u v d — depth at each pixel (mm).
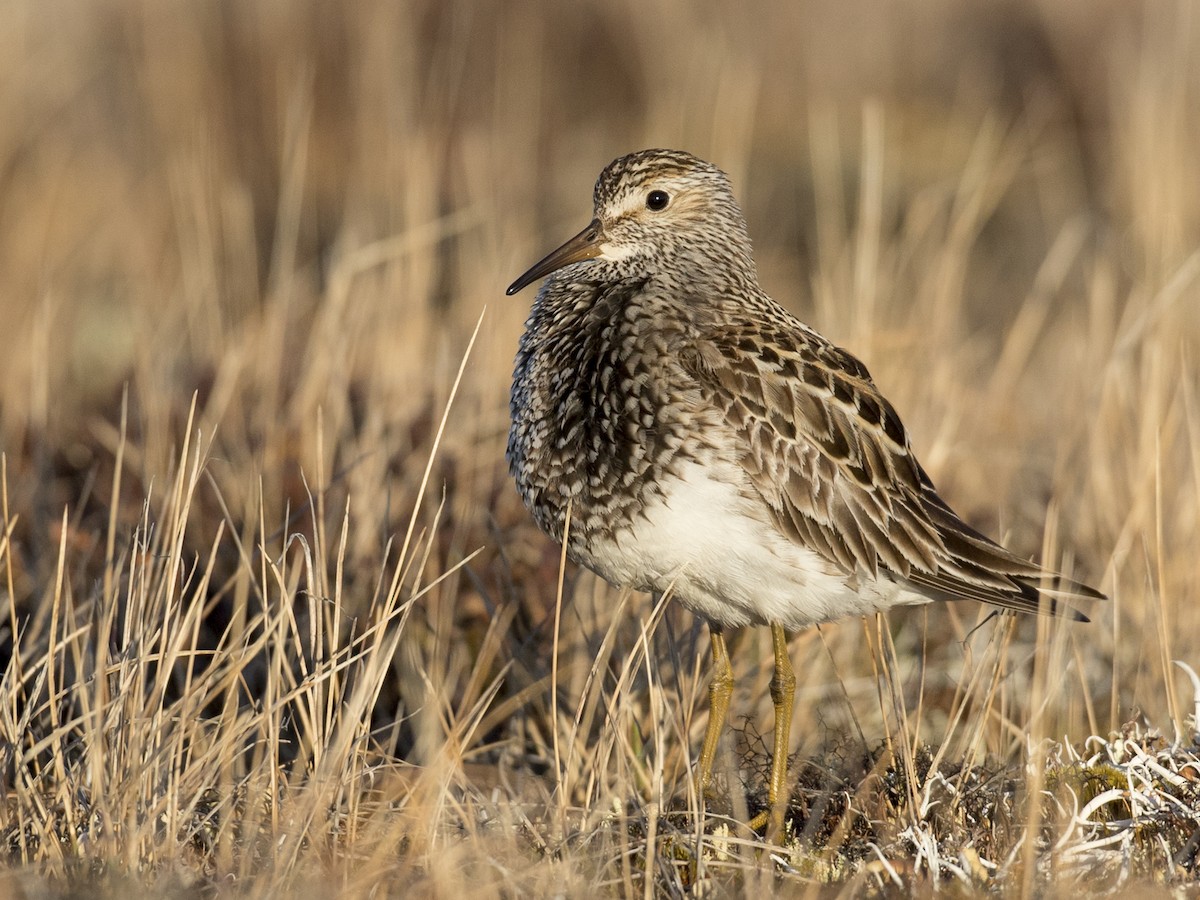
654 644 10961
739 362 9367
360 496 11648
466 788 9117
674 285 9992
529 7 27359
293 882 7832
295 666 10570
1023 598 9664
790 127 25969
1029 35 28328
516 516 12398
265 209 22078
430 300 15727
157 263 19656
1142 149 17391
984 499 13883
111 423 13336
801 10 29641
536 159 24203
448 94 24031
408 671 10688
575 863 8086
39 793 8664
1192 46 23469
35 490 11914
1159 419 12562
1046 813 8836
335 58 25203
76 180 23359
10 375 15422
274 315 14172
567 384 9531
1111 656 11680
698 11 28453
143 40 25875
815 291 16172
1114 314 17234
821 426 9477
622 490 9219
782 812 9031
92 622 9852
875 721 11297
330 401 12758
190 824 8547
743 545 9219
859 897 8070
